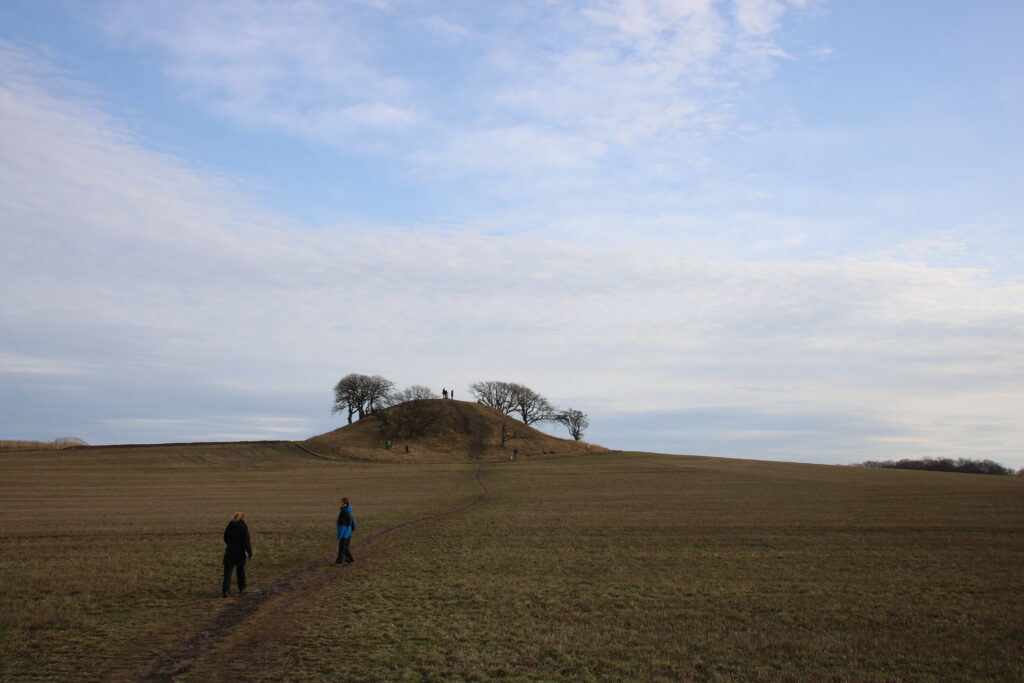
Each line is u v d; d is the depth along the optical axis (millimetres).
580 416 169750
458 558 27031
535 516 41281
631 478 75188
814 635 16594
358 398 160625
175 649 15227
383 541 31875
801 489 59719
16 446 103812
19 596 20312
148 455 101250
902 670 14188
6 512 42781
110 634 16359
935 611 18641
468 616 18266
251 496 56844
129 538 31938
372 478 78688
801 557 26875
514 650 15359
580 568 24922
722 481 69750
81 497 54688
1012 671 14062
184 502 50812
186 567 24922
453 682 13375
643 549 29000
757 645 15797
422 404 154375
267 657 14703
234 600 20000
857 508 43562
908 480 71562
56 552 27922
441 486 67750
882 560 26078
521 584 22250
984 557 26547
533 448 136375
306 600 20000
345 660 14547
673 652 15281
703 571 24266
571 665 14414
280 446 117250
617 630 16938
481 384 165000
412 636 16344
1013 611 18594
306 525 36750
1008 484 65750
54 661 14328
